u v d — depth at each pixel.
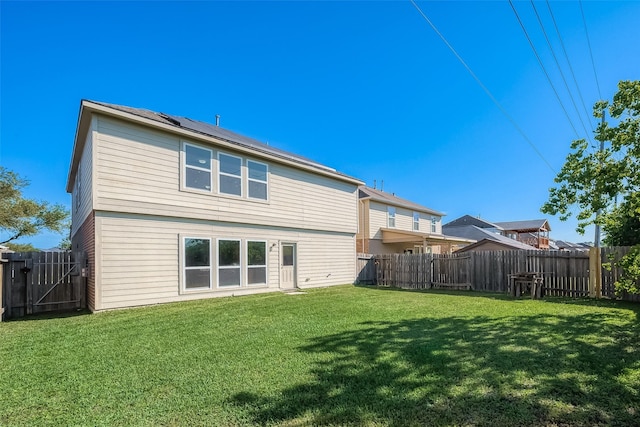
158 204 8.95
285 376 3.61
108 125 8.23
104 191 8.05
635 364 3.81
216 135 10.72
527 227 38.66
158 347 4.80
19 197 19.50
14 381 3.61
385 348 4.54
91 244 8.34
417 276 14.05
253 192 11.34
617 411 2.77
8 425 2.71
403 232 20.36
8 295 7.80
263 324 6.21
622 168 5.46
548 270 10.79
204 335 5.44
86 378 3.67
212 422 2.70
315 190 13.82
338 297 10.08
